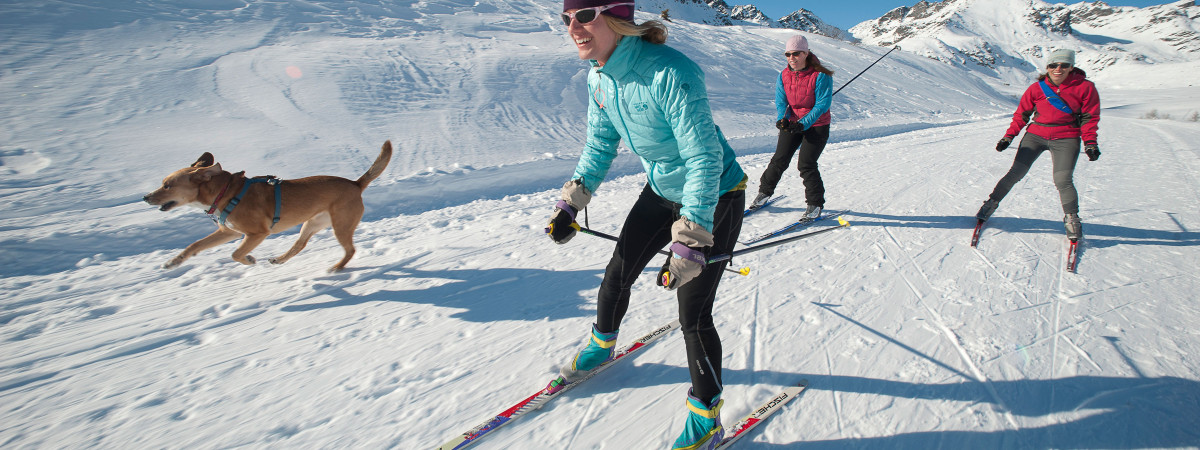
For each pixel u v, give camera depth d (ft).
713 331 6.31
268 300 10.86
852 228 14.71
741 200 6.52
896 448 6.33
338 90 32.50
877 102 69.72
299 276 12.25
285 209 12.09
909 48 368.89
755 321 9.42
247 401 7.47
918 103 77.71
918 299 10.21
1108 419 6.69
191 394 7.64
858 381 7.64
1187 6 583.58
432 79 38.34
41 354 8.68
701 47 76.54
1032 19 563.89
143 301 10.82
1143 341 8.46
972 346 8.45
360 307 10.46
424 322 9.78
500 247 13.94
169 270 12.25
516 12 71.72
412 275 12.15
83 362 8.46
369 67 37.96
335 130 26.45
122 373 8.16
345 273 12.41
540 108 36.63
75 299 10.91
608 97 5.99
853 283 10.99
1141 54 491.31
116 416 7.13
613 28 5.30
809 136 14.92
